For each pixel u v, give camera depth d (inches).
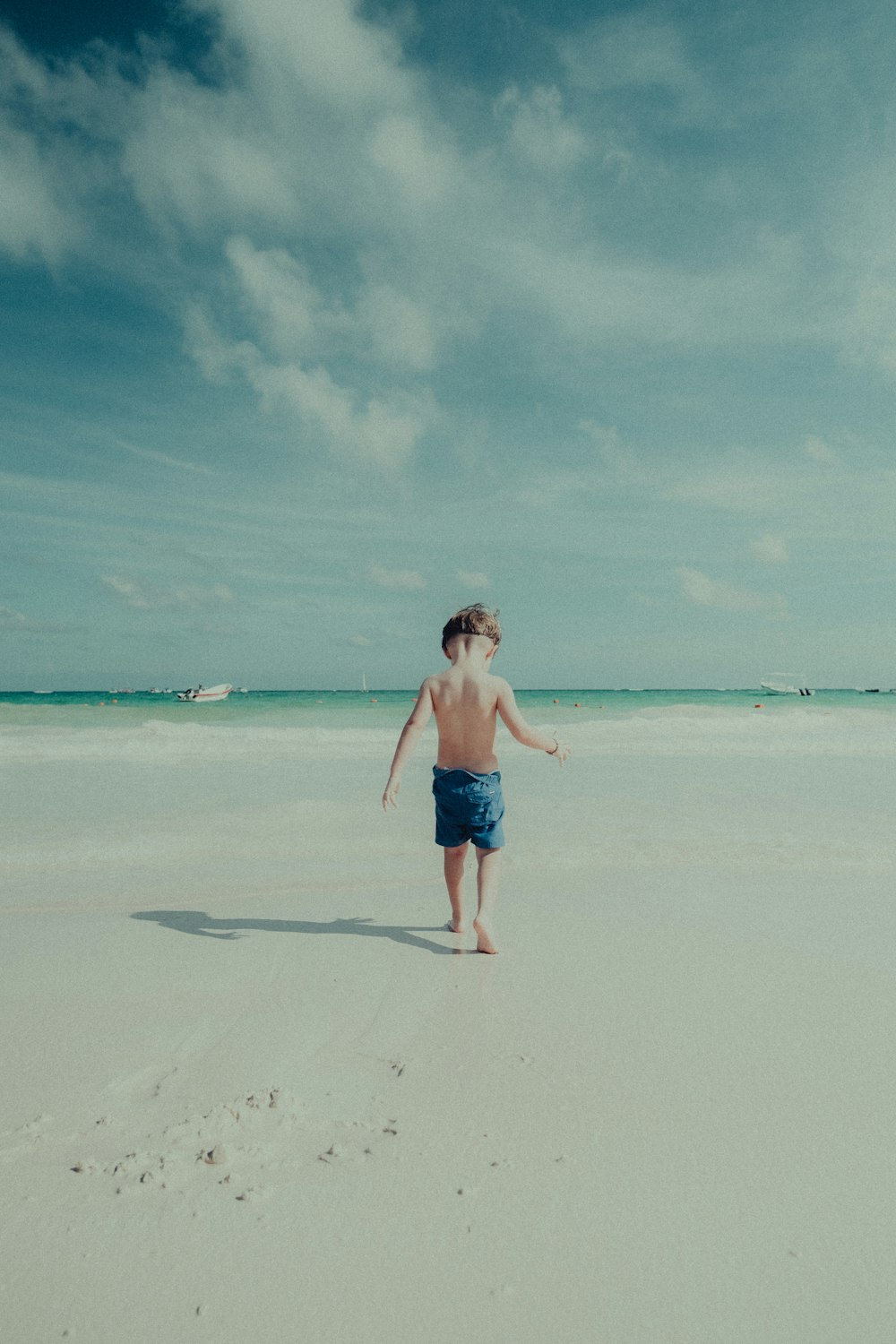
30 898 171.6
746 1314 59.6
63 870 193.9
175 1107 89.0
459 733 148.2
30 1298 60.6
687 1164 79.0
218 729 566.9
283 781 339.3
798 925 156.4
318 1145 81.7
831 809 276.5
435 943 146.7
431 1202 72.7
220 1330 57.9
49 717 802.8
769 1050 104.2
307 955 139.6
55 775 349.1
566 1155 80.4
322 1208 71.7
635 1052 103.5
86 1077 95.7
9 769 368.2
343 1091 93.1
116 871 193.6
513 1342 56.9
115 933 150.3
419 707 149.1
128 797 294.7
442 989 124.5
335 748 464.8
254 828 241.3
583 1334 57.6
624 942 146.4
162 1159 78.5
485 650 154.3
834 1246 67.2
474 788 144.6
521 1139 83.2
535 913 164.1
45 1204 71.6
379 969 133.3
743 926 155.7
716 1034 108.9
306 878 190.2
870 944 145.2
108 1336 57.1
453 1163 78.8
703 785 333.7
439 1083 95.0
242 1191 74.0
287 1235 68.1
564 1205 72.3
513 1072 98.1
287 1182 75.5
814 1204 72.8
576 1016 114.7
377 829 242.2
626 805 284.0
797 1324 58.8
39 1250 65.8
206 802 284.7
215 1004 118.3
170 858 205.6
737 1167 78.5
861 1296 61.7
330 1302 60.7
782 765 406.0
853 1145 82.6
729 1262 65.2
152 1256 65.3
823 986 126.3
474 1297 61.3
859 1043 106.4
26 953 138.6
